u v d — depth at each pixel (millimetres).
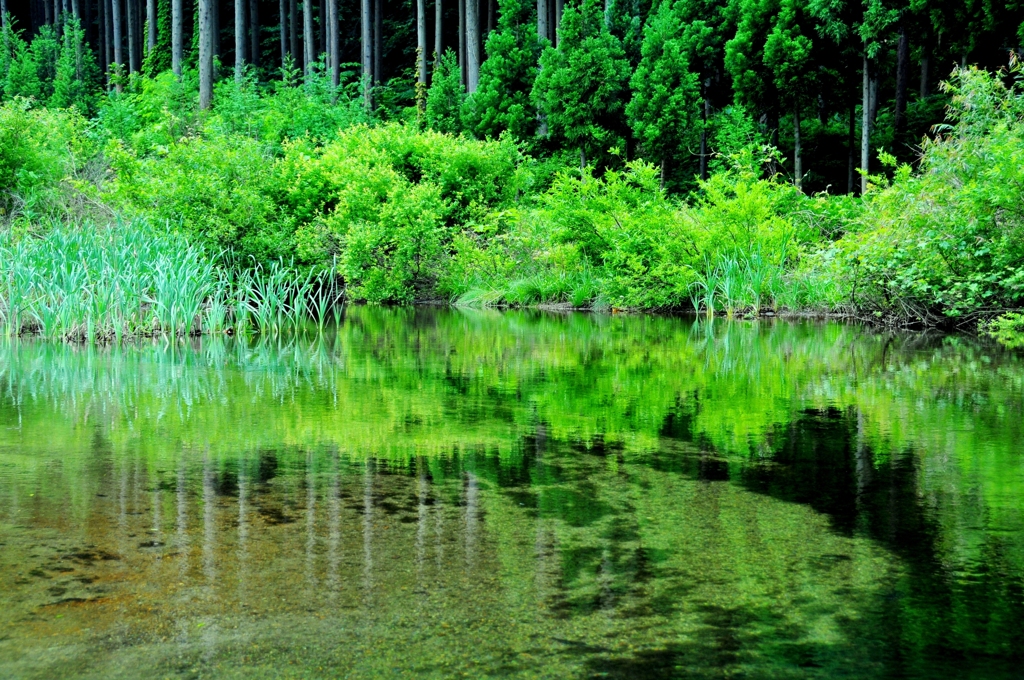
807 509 2889
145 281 9148
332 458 3615
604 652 1834
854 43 20875
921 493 3088
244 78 29234
